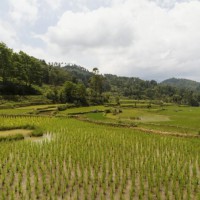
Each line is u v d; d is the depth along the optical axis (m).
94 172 24.98
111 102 149.38
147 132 48.97
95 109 100.06
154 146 35.34
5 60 114.94
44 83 178.12
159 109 131.25
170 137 42.69
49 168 24.97
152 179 22.55
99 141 37.72
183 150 33.41
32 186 21.61
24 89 119.69
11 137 39.22
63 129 47.75
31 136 42.47
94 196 19.78
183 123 65.44
